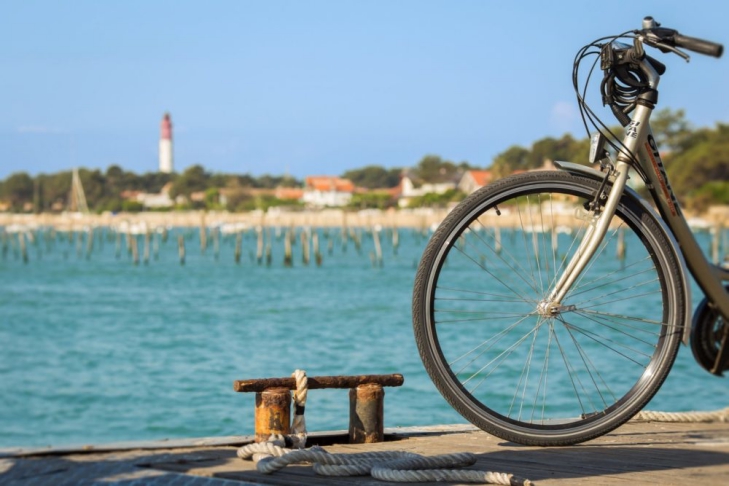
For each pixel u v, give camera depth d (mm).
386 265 68438
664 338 3779
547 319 3801
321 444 4070
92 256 86875
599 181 3705
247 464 3486
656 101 3674
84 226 152375
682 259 3754
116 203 193500
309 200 176000
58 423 15008
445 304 33500
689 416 4613
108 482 3115
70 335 28469
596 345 19562
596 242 3707
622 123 3721
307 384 3930
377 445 4004
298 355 21859
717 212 100062
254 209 171000
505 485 3141
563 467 3506
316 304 37875
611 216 3699
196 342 25562
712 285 3895
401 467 3305
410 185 180375
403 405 13328
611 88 3717
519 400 13750
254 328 29016
